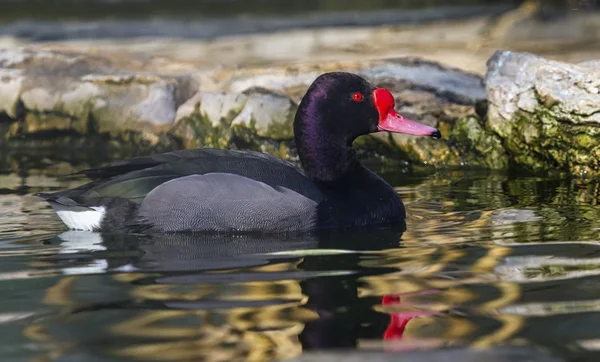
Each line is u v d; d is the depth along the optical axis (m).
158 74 17.50
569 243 9.46
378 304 7.56
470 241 9.72
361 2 32.16
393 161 15.49
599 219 10.59
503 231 10.15
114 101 17.20
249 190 10.42
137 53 20.55
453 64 18.77
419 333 6.86
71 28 25.92
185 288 8.11
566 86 13.73
